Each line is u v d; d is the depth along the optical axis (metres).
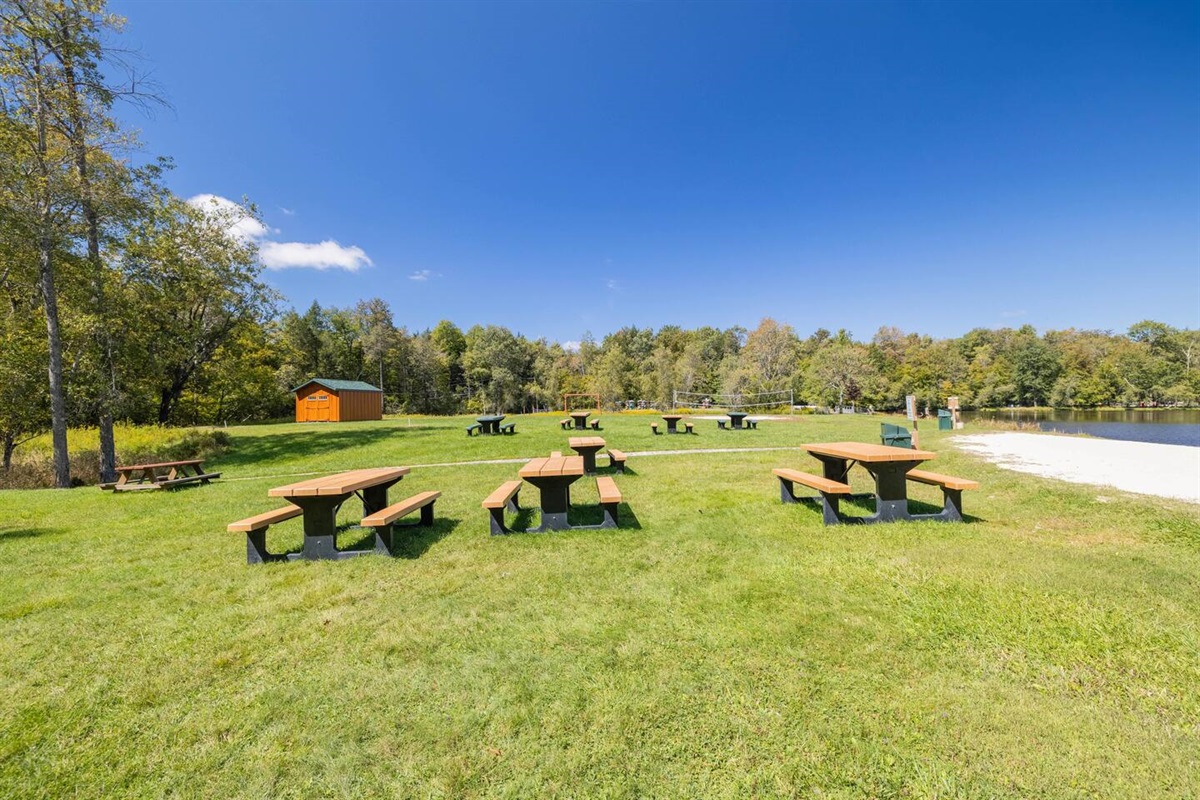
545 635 2.96
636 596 3.46
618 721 2.18
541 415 24.81
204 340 21.45
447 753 2.04
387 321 56.44
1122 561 3.86
